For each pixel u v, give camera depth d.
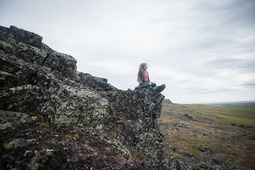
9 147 5.59
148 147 14.40
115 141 12.26
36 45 12.80
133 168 8.40
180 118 65.25
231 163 21.38
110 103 17.59
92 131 11.43
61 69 14.13
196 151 25.30
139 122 15.32
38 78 9.05
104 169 7.03
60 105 9.70
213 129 48.41
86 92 13.52
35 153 5.76
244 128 61.50
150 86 19.59
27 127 7.31
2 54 8.95
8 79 7.92
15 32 11.83
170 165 14.70
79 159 6.72
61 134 8.50
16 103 7.79
